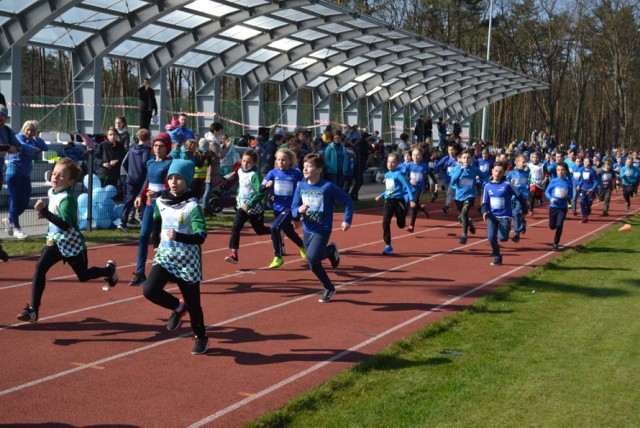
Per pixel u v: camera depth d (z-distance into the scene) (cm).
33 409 554
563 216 1551
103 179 1580
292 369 676
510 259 1405
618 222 2241
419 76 4188
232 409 570
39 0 2062
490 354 734
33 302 748
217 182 1777
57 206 751
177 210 679
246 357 707
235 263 1175
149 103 2122
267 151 1786
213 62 3008
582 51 7519
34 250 1214
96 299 914
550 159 2709
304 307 924
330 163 2106
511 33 7262
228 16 2520
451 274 1211
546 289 1101
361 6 5638
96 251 1265
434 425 540
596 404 597
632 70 8031
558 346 773
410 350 744
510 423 549
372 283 1102
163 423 538
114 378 632
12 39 2145
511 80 4738
